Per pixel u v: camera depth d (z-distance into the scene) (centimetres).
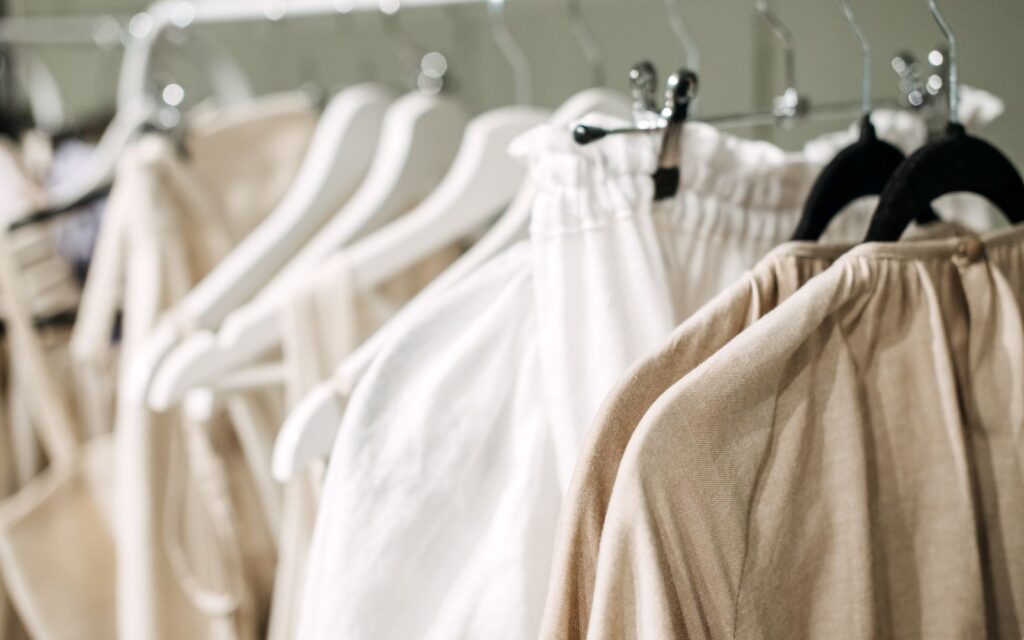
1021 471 46
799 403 41
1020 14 76
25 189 98
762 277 43
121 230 77
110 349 87
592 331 46
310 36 128
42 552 79
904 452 45
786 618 41
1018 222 52
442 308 47
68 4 150
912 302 45
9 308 82
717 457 37
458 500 45
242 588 76
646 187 47
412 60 98
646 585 35
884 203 47
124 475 73
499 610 44
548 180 46
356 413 45
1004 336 46
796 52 89
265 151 84
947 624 45
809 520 41
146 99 86
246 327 63
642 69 49
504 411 47
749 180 53
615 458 38
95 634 81
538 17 107
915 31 81
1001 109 58
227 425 79
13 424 87
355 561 44
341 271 64
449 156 77
